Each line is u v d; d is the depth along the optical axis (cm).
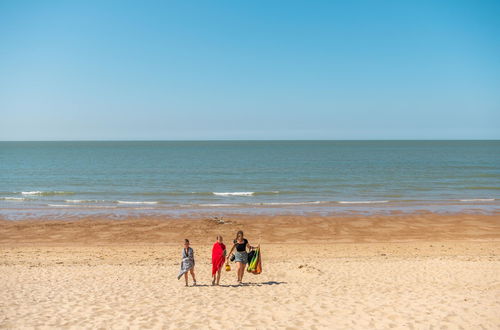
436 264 1432
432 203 3356
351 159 9938
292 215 2772
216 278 1270
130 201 3519
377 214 2816
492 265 1391
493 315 763
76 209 3034
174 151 15512
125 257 1722
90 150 16700
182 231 2286
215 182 5081
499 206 3169
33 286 1128
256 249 1193
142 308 888
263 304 914
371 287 1091
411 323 738
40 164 8206
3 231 2256
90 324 777
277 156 11531
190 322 788
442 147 19412
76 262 1614
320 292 1037
